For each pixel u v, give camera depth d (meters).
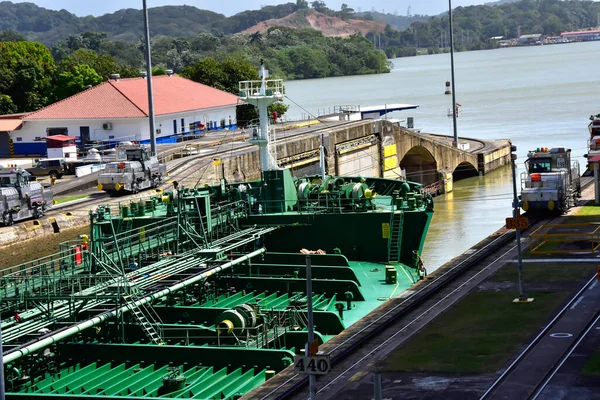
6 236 59.84
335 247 57.59
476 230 79.12
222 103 114.56
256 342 40.62
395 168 111.12
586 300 43.47
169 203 57.53
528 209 65.00
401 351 38.09
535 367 34.62
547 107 189.00
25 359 39.94
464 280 49.78
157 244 52.69
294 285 49.88
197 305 48.31
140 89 109.31
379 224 56.47
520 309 42.81
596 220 62.84
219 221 55.88
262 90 61.75
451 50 120.06
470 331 40.03
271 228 57.25
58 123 103.44
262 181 60.16
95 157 92.00
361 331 41.28
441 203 96.38
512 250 56.12
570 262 51.50
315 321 43.66
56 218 64.25
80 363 40.75
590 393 31.50
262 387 34.91
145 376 37.88
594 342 36.97
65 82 134.38
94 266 49.78
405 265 55.91
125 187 74.06
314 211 58.88
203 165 81.62
